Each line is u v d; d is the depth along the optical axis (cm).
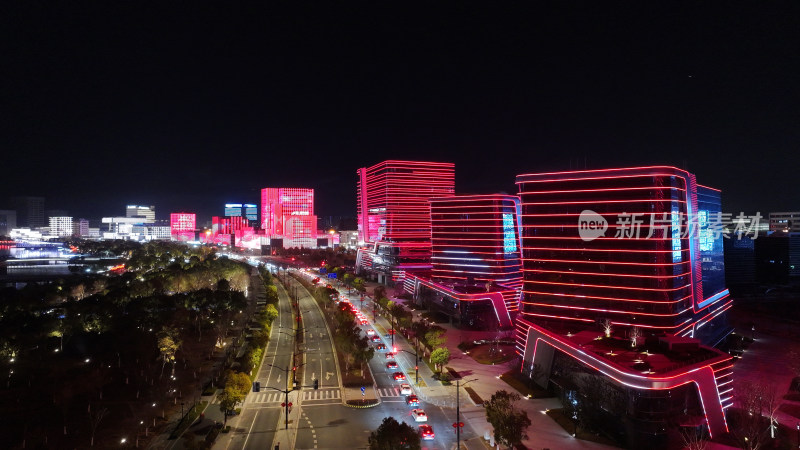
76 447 9538
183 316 18825
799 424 10525
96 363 13912
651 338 11462
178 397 12400
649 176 12925
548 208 14600
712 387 10012
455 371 14525
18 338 14950
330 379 13812
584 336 12238
